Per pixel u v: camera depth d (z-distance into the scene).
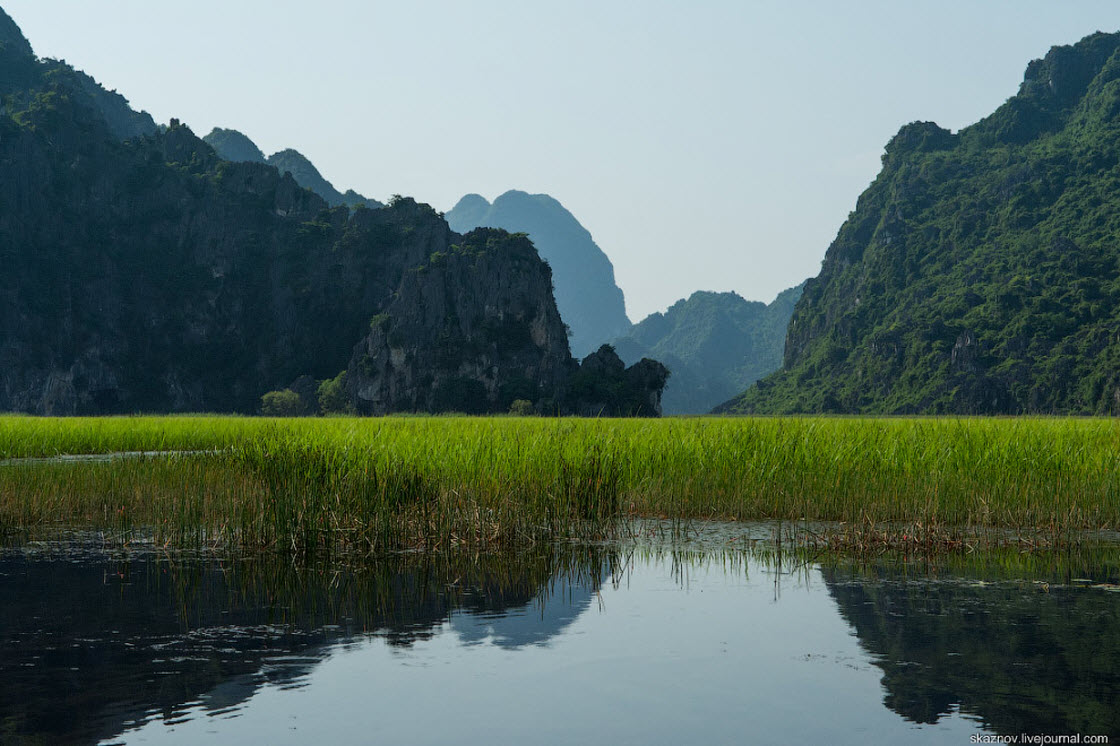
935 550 14.22
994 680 8.16
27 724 7.16
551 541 15.04
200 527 15.40
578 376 197.00
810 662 8.66
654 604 10.94
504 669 8.52
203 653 9.02
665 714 7.36
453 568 13.05
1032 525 15.83
